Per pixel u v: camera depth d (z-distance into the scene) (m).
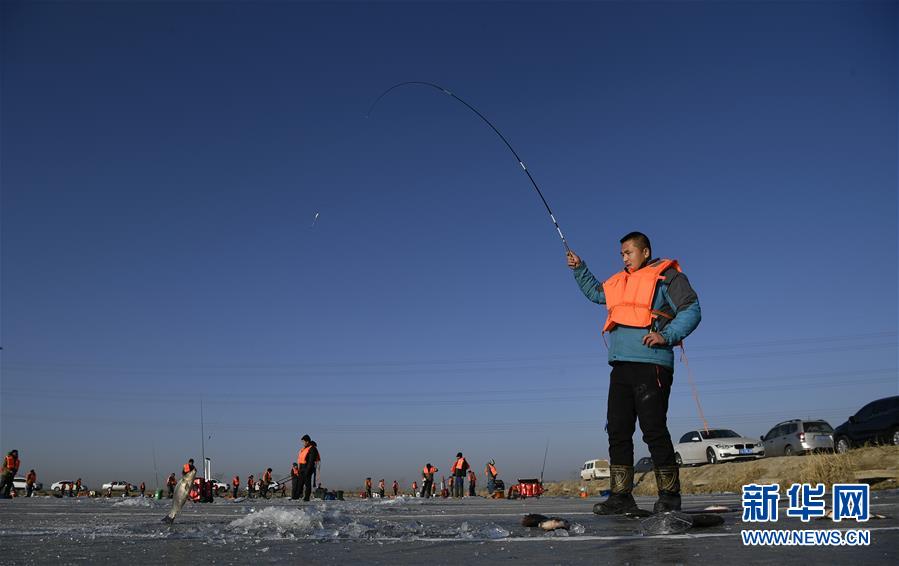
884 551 2.37
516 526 3.55
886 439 16.83
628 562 2.13
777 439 21.83
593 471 33.56
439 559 2.24
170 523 3.82
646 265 4.58
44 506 8.01
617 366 4.49
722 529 3.14
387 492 44.22
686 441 24.44
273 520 3.53
